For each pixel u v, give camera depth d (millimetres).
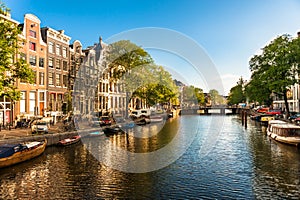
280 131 26688
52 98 38469
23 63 20203
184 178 15109
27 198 12328
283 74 37812
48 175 15633
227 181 14625
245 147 24312
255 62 42000
